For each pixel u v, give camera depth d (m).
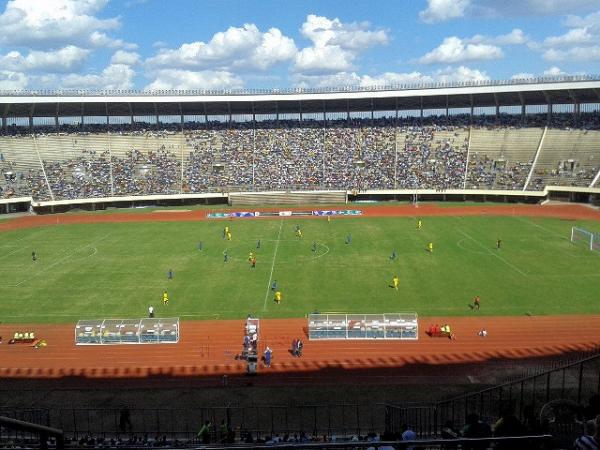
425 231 81.12
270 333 44.16
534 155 108.94
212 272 60.88
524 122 117.19
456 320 45.91
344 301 50.72
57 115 119.00
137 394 33.41
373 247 71.38
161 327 42.84
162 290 54.81
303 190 108.75
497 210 97.75
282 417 30.06
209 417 30.16
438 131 120.81
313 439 25.44
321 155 117.94
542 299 50.31
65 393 33.62
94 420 29.88
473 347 40.84
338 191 107.81
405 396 32.38
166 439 27.05
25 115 117.06
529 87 107.25
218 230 85.06
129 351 41.44
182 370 38.03
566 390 29.53
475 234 78.12
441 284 55.06
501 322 45.34
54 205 101.62
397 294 52.34
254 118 128.12
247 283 56.62
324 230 83.94
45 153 112.06
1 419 7.28
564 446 11.73
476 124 120.44
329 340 42.75
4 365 39.16
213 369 38.16
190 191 107.94
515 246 70.31
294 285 55.66
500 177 106.38
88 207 106.00
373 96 115.75
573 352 39.41
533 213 94.12
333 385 34.97
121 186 107.31
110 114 122.88
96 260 66.81
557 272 58.38
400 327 42.56
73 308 50.12
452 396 31.94
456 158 112.81
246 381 36.09
